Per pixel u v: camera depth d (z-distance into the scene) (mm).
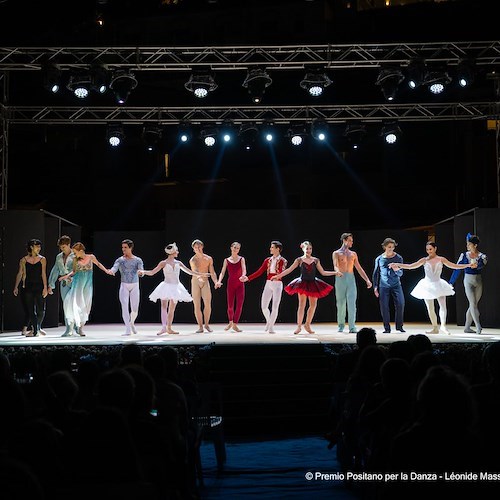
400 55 12008
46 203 23172
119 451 2541
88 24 19500
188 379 5758
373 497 3850
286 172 23609
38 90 20750
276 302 12258
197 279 12359
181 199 24047
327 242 16750
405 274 17250
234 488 4930
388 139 13625
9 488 1959
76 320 11305
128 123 13758
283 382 8625
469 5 22281
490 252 13656
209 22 26828
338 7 25828
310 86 11469
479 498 2420
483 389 3438
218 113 14258
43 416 3650
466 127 21812
